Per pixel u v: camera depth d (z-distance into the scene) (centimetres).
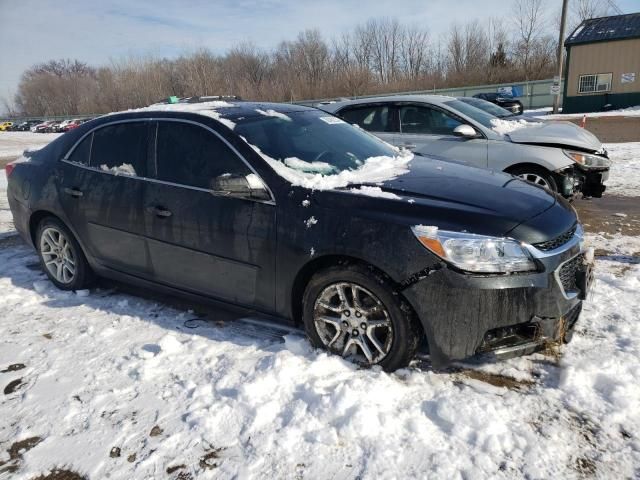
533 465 227
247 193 321
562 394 274
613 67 2706
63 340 360
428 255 272
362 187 313
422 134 658
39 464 243
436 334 278
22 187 463
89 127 432
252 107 403
